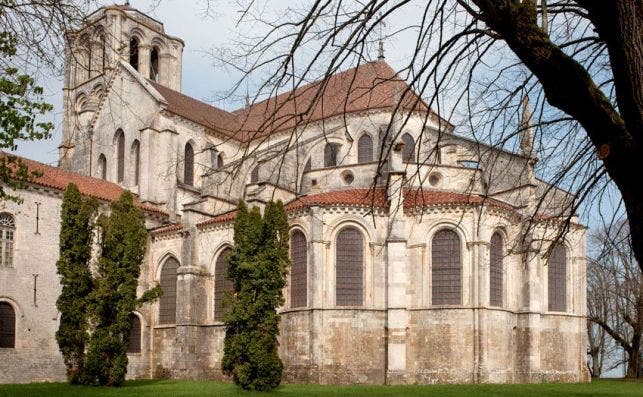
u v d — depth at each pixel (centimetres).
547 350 5144
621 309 6400
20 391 3875
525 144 1487
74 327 4294
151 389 4100
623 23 731
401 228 4838
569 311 5328
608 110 771
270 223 4119
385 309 4816
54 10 1298
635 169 761
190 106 7212
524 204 5156
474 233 4756
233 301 4062
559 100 789
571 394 3903
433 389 4122
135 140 6669
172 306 5784
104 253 4381
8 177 2303
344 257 4900
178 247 5809
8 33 1356
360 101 5847
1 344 4934
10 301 5019
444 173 5322
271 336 4034
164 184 6431
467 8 884
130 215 4444
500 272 4978
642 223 761
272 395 3719
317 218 4409
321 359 4719
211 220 5550
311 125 6050
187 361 5381
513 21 780
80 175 6238
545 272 5238
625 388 4456
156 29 7862
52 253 5338
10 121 1844
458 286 4772
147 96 6675
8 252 5081
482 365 4625
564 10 1057
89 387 4178
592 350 7681
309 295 4819
